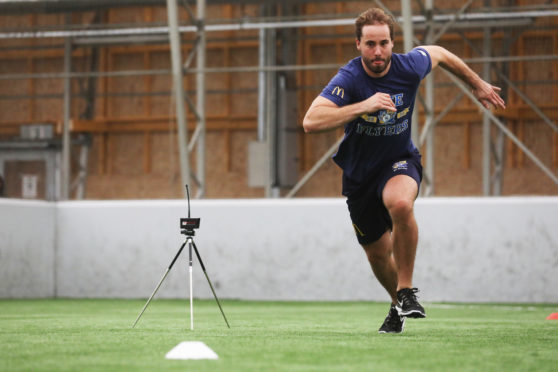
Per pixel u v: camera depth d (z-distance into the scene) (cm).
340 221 2420
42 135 3888
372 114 891
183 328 1184
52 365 690
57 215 2647
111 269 2594
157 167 4122
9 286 2486
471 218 2297
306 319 1543
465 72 957
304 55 3847
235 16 3959
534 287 2242
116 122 4141
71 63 3806
